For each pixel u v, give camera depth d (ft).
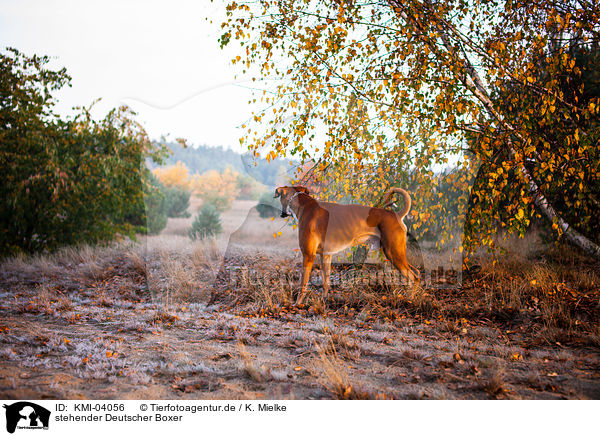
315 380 10.12
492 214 18.62
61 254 27.78
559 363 11.21
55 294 19.63
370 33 17.29
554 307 15.33
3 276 23.66
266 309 16.72
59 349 12.08
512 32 18.89
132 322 14.89
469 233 18.49
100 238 31.22
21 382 9.59
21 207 27.99
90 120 30.04
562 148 16.93
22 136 28.22
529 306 16.17
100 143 30.19
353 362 11.37
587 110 16.87
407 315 15.99
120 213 32.04
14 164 27.84
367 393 9.23
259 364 11.10
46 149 28.35
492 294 17.12
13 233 28.81
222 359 11.60
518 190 18.45
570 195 21.44
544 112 16.40
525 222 16.89
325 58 16.20
